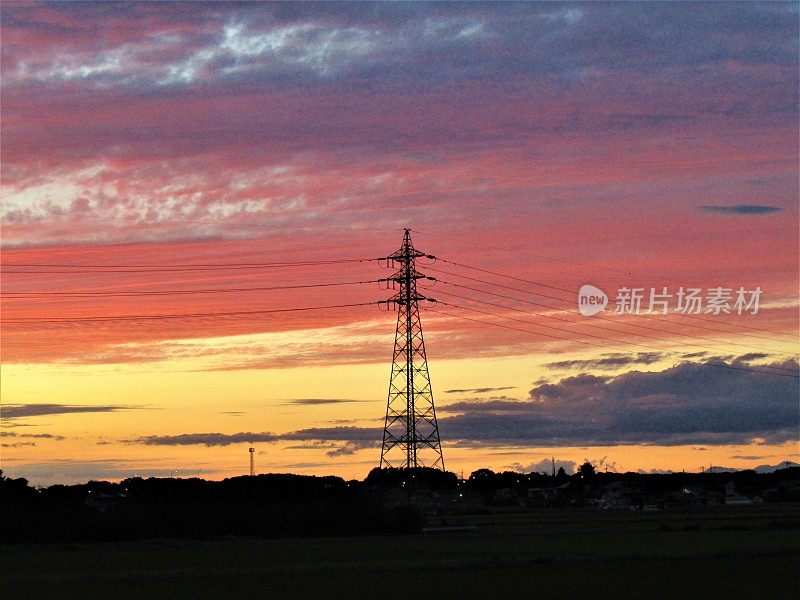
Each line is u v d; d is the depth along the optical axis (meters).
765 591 47.19
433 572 55.00
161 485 101.62
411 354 97.12
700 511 154.75
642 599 44.59
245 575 54.06
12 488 99.81
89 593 47.09
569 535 88.94
